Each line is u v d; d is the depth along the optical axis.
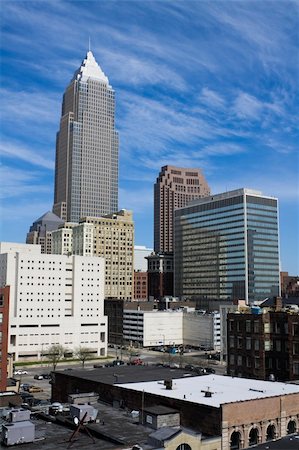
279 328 110.50
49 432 57.50
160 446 52.97
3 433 53.69
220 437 59.28
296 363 104.75
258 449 52.41
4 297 134.12
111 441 54.22
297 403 69.44
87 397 75.38
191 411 63.66
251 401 63.50
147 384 78.12
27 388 151.12
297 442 54.75
